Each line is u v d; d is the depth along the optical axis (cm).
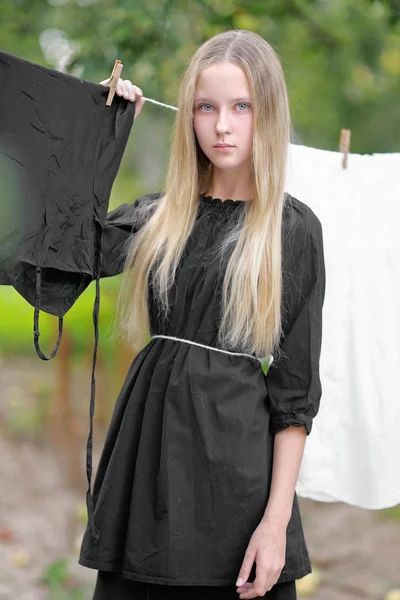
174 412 261
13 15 599
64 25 590
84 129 275
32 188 268
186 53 546
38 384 946
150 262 281
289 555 264
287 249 271
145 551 258
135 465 266
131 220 296
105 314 724
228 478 256
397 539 578
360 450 317
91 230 274
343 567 528
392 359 317
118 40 482
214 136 270
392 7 525
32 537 552
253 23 537
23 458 738
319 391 264
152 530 258
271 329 265
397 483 317
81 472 677
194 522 257
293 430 264
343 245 319
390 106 1071
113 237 292
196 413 259
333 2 643
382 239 319
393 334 318
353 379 318
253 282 265
